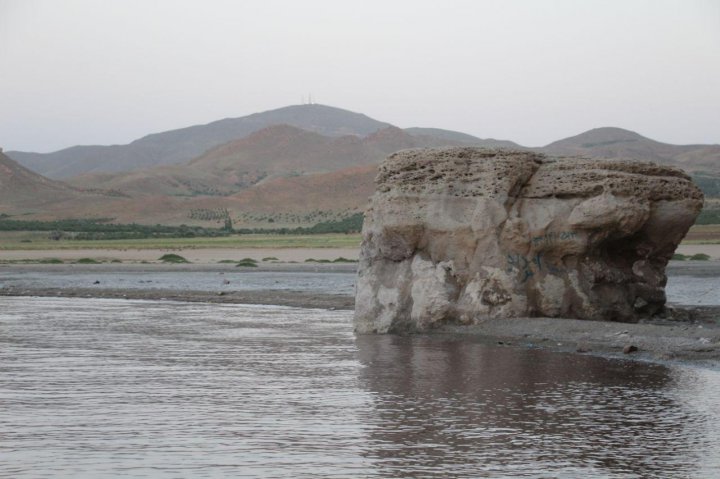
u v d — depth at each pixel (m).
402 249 32.97
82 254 109.06
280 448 16.08
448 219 32.19
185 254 106.75
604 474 14.62
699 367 23.92
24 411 18.97
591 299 31.70
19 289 57.59
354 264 81.50
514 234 31.48
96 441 16.48
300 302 46.50
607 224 31.02
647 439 16.69
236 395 20.72
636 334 28.09
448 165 32.75
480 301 31.44
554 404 19.64
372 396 20.58
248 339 31.03
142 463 15.09
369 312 32.91
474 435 17.02
